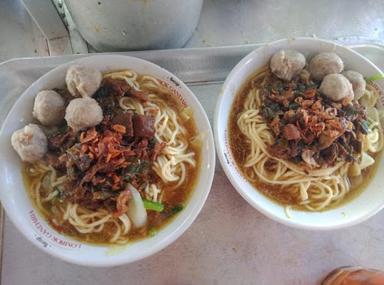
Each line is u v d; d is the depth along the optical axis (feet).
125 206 0.86
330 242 1.00
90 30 0.95
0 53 1.06
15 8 1.10
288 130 0.93
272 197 0.97
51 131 0.89
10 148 0.85
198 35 1.13
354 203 0.98
